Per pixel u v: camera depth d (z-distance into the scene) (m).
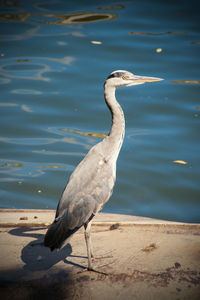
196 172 12.64
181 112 15.52
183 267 6.64
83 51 19.94
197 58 19.06
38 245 7.54
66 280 6.46
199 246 7.25
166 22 23.39
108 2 26.98
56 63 18.91
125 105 16.00
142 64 18.47
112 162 7.57
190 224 8.09
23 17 24.19
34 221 8.45
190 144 13.84
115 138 7.72
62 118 15.31
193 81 17.31
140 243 7.45
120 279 6.43
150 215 11.07
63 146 13.84
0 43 20.73
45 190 12.03
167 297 5.95
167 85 17.17
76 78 17.67
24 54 19.70
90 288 6.23
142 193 11.97
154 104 16.03
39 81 17.47
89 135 14.39
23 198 11.69
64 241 6.65
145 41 20.89
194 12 24.92
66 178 12.52
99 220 8.70
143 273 6.53
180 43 20.62
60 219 6.71
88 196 6.98
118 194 11.91
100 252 7.21
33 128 14.69
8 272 6.68
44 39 21.31
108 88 8.02
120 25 22.92
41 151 13.57
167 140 14.04
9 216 8.91
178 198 11.73
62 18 24.14
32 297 6.07
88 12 24.91
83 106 16.06
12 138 14.16
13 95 16.47
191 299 5.89
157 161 13.12
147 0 27.27
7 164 12.98
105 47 20.30
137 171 12.73
